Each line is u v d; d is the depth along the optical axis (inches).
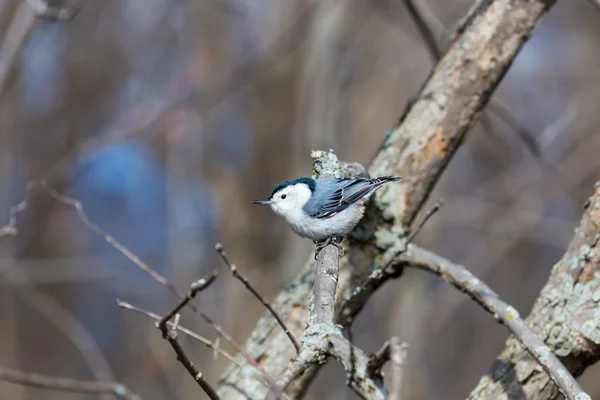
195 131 568.1
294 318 254.5
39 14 295.0
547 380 208.2
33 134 616.4
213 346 209.9
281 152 569.9
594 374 474.9
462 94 259.0
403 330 505.7
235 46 586.9
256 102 580.7
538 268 634.2
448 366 575.5
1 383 543.5
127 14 642.8
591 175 592.7
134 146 572.1
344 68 512.7
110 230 645.9
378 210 256.5
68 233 618.2
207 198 586.6
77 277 546.9
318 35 506.6
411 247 247.3
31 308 605.3
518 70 595.8
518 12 256.1
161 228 651.5
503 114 375.6
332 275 194.9
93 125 633.0
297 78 551.8
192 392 454.0
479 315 589.6
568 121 358.3
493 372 219.0
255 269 536.4
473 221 564.1
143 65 624.7
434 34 325.1
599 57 624.7
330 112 501.0
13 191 597.0
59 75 638.5
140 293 569.0
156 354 504.7
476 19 262.1
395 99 577.3
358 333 546.9
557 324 209.6
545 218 554.6
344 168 265.1
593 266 209.2
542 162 368.2
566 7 642.2
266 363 251.8
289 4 553.9
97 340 600.1
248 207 572.1
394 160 263.7
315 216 249.0
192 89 563.2
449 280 226.7
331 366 498.9
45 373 595.5
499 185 597.0
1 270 470.3
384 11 526.6
